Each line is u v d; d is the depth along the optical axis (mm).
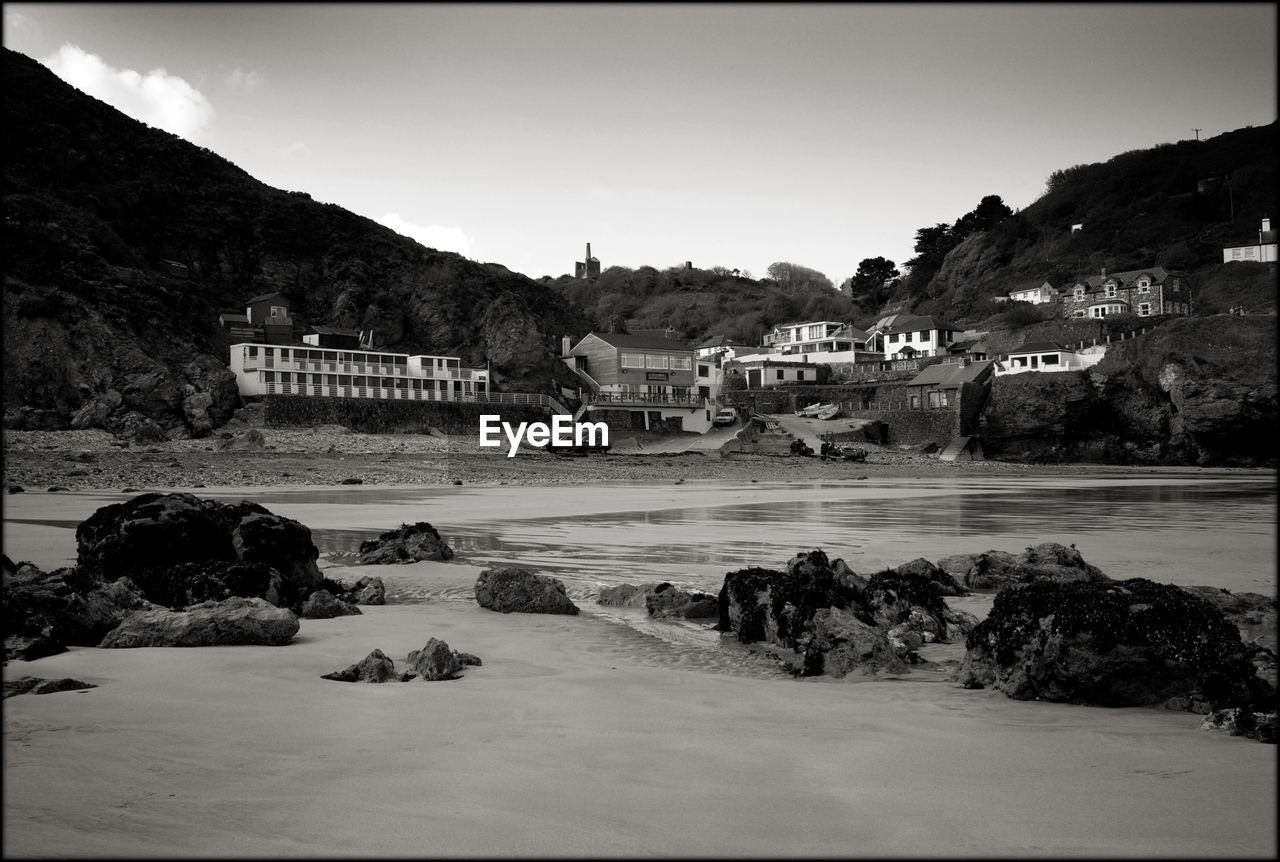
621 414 91250
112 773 5691
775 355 129125
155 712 7363
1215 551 20953
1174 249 138000
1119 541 23172
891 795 5387
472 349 102125
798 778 5707
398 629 12258
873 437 96000
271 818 4918
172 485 45906
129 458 53531
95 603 11266
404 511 33500
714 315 176500
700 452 83688
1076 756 6309
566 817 4961
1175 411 86188
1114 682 8109
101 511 14586
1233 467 82875
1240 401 79875
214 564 13547
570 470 64812
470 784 5516
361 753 6191
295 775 5680
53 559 18031
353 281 107562
